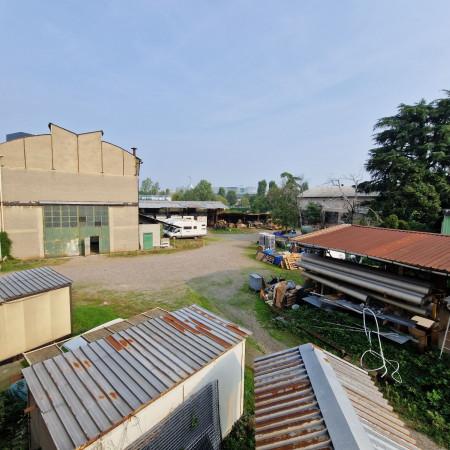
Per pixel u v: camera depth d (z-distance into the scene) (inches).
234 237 1501.0
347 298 460.1
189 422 185.3
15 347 318.7
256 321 464.4
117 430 147.5
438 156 991.0
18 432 203.2
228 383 229.3
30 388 165.9
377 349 354.3
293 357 187.2
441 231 908.0
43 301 340.8
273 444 124.2
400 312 390.3
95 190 930.1
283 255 870.4
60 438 135.3
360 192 1341.0
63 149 867.4
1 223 792.3
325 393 144.4
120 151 965.2
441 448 230.7
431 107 1096.8
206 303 537.3
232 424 241.0
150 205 1646.2
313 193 1817.2
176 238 1342.3
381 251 404.5
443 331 351.3
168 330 243.1
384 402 154.5
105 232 963.3
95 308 484.7
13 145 794.8
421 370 314.3
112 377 179.3
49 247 871.1
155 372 186.5
